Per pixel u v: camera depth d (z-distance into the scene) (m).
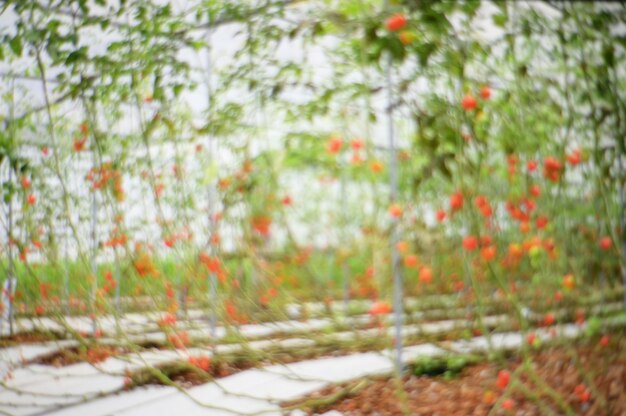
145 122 3.33
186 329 3.63
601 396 2.95
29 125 3.69
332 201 5.34
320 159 4.04
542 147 3.16
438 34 2.65
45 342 3.77
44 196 3.66
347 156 4.01
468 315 3.70
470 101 2.68
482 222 3.06
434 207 3.51
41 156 3.65
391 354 2.81
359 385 3.11
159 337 3.73
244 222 3.72
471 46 2.82
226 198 3.64
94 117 3.22
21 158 3.51
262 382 3.25
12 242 3.54
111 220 3.59
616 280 3.58
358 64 3.10
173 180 3.74
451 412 2.91
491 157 3.52
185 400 3.06
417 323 3.75
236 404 3.02
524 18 2.86
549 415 2.77
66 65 2.99
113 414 2.93
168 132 3.52
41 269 3.87
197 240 3.59
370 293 4.80
